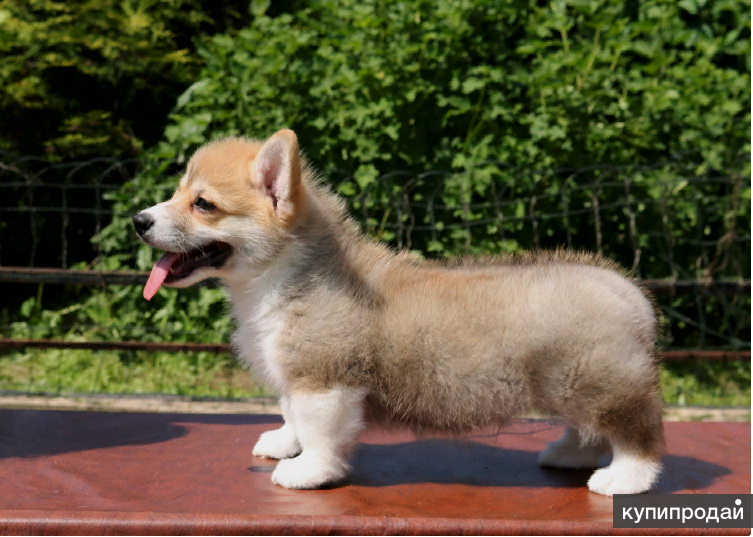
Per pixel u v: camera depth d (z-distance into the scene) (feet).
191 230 2.83
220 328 5.19
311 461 2.84
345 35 5.20
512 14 5.19
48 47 6.27
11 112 6.58
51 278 4.56
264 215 2.84
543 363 2.77
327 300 2.81
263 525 2.58
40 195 6.66
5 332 5.72
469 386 2.79
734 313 5.70
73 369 5.24
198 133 4.95
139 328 5.18
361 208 5.14
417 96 5.13
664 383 5.26
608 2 5.39
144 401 4.39
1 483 2.85
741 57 5.68
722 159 5.27
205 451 3.18
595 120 5.17
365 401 2.84
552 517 2.69
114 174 6.59
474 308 2.80
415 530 2.59
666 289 4.79
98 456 3.11
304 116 5.16
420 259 3.06
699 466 3.15
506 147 5.12
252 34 5.27
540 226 5.28
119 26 6.27
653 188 5.18
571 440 3.10
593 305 2.77
